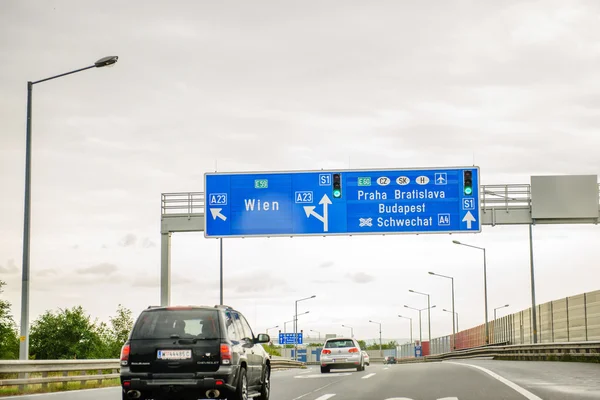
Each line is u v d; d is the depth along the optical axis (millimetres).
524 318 61000
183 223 33531
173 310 13930
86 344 103812
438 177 32500
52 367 22000
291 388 21016
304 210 32688
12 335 89500
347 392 18828
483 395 16484
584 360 36594
